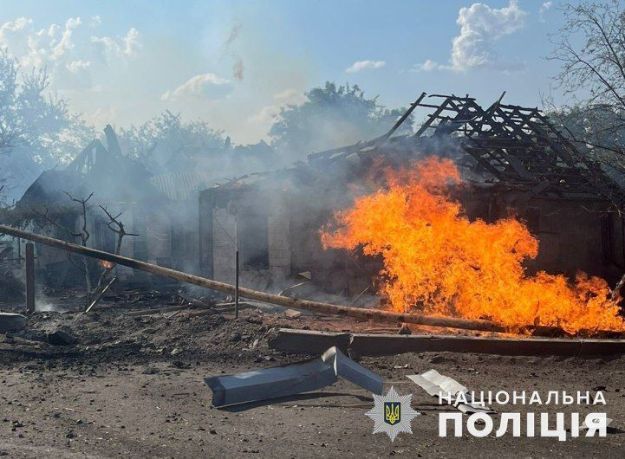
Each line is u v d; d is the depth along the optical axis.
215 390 7.45
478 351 9.84
